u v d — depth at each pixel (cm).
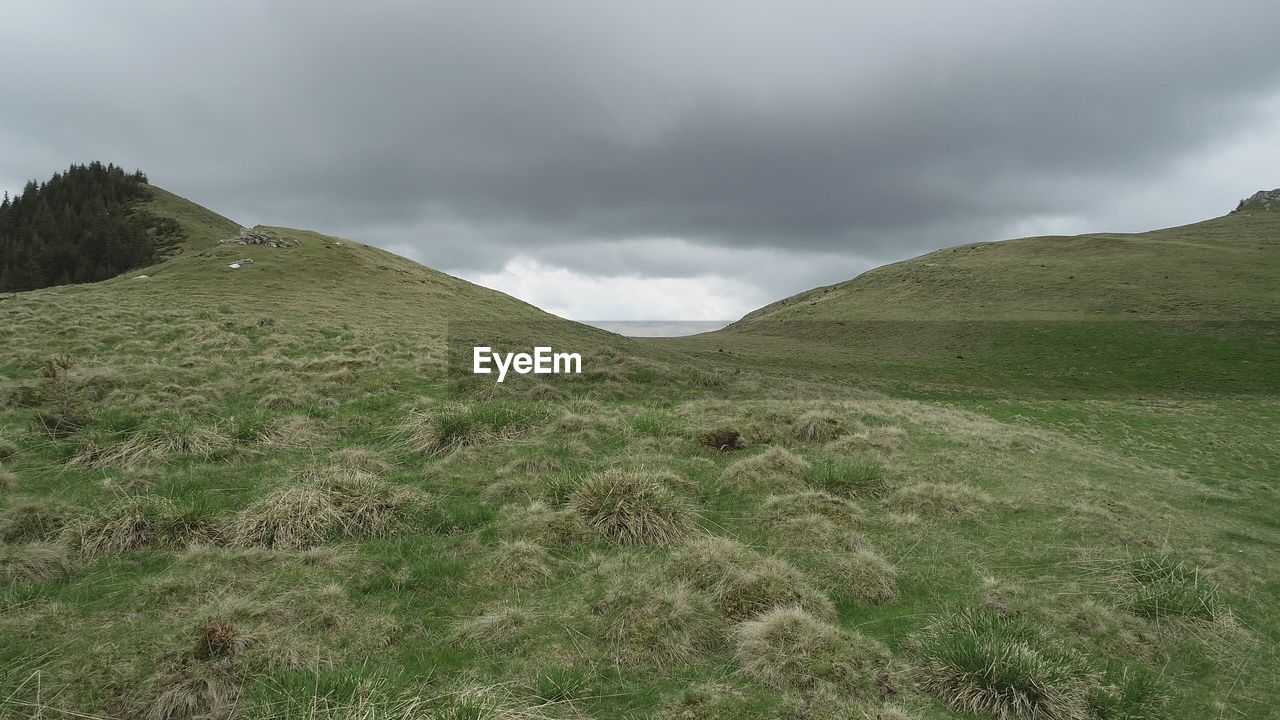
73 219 9700
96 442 820
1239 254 8012
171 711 375
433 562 577
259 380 1280
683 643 462
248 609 471
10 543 561
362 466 817
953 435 1166
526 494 748
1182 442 2502
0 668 401
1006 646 452
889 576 584
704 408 1305
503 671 430
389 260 5994
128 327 1827
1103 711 420
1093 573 609
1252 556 693
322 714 362
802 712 390
